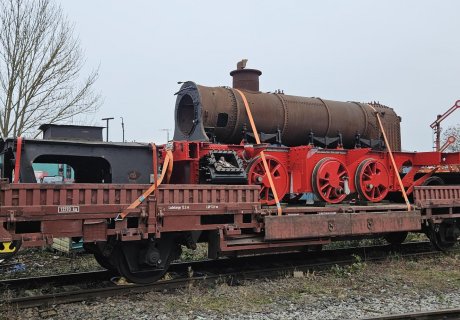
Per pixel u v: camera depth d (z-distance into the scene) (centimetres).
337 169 960
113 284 740
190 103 944
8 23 1488
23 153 628
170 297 669
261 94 996
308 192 931
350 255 1025
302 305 636
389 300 666
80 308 611
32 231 641
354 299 670
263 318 576
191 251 1096
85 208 625
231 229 751
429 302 656
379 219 915
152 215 674
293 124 1008
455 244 1181
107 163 770
